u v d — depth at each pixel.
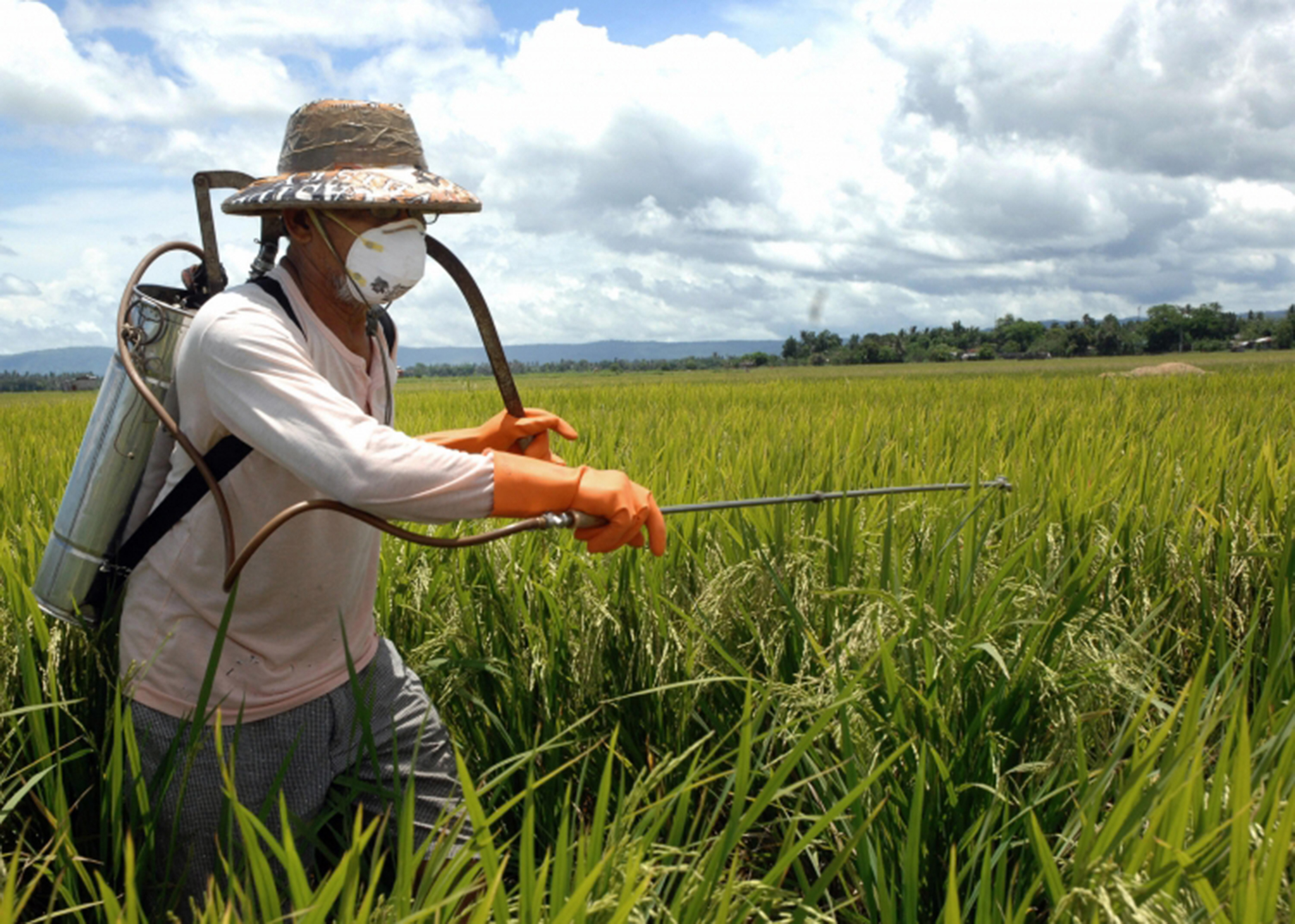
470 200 1.83
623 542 1.74
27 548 2.74
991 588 2.33
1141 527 3.22
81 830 1.97
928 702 1.96
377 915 1.31
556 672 2.51
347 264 1.74
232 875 1.41
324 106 1.79
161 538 1.84
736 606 2.43
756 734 2.24
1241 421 7.39
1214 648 2.60
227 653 1.86
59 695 1.98
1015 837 1.89
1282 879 1.29
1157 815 1.33
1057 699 2.01
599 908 1.25
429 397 16.69
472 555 2.94
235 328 1.65
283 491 1.79
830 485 3.58
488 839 1.33
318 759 1.96
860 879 1.82
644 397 16.70
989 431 6.11
